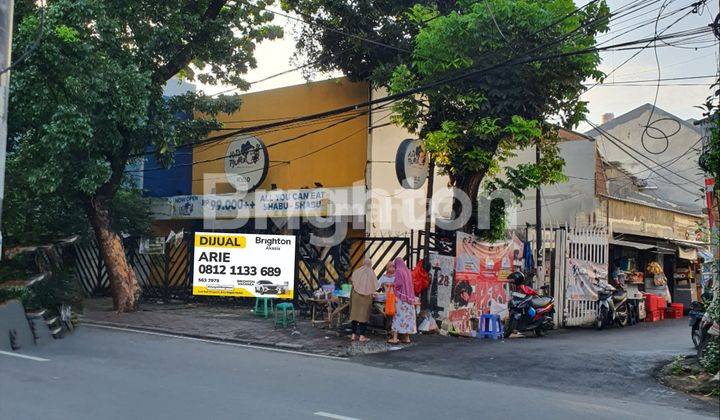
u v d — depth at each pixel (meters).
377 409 7.50
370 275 13.34
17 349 11.34
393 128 20.73
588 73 14.21
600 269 17.98
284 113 22.36
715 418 7.74
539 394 8.81
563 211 23.64
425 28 14.88
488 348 12.55
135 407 7.17
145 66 16.62
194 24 16.83
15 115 15.20
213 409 7.19
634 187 28.06
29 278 13.66
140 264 20.83
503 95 14.15
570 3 14.08
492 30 13.95
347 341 13.36
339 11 18.36
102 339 13.04
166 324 15.44
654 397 8.84
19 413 6.76
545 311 15.00
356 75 19.75
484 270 15.02
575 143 23.69
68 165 15.54
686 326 18.30
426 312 14.55
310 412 7.21
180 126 18.34
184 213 23.19
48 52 14.16
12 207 16.02
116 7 16.06
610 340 14.34
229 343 13.39
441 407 7.73
